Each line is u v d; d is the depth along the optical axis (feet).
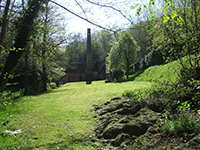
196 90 15.72
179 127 16.14
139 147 16.76
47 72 80.84
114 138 19.63
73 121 26.81
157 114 21.13
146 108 23.50
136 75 86.58
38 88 81.87
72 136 21.27
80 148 18.26
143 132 19.42
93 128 23.16
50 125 25.63
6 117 28.71
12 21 19.84
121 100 29.91
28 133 22.70
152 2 13.78
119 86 59.88
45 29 23.13
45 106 39.93
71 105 39.34
